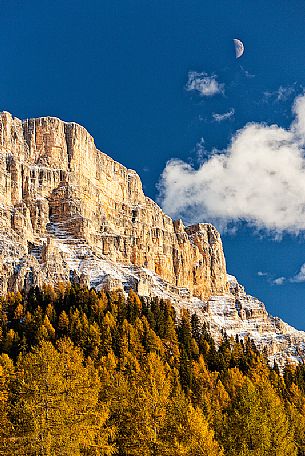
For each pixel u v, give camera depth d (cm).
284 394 16450
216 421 11688
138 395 10956
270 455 10456
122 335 16362
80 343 15838
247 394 11319
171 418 10269
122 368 14288
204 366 16738
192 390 14700
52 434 8925
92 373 12688
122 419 10862
